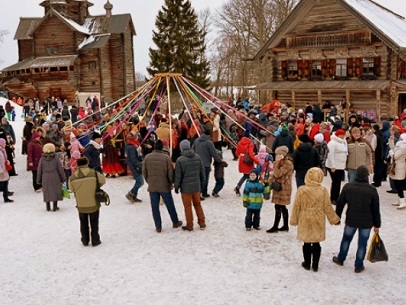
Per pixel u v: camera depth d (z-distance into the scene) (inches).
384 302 278.2
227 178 631.8
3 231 421.1
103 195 375.6
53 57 1919.3
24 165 746.8
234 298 284.7
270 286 300.5
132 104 689.6
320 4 1267.2
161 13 1969.7
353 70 1226.0
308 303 277.3
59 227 431.2
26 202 523.5
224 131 759.1
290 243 378.9
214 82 2748.5
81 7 2038.6
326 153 533.6
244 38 2169.0
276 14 2009.1
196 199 413.4
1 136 650.8
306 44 1295.5
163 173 406.9
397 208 470.3
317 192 312.2
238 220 442.6
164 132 578.9
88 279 316.5
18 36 2066.9
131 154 500.7
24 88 1921.8
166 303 279.7
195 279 312.8
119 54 1996.8
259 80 2074.3
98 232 392.5
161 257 353.1
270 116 789.2
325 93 1286.9
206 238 394.0
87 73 1931.6
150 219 451.2
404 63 1211.9
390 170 465.7
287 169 394.6
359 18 1180.5
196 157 409.1
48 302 285.1
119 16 2014.0
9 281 315.9
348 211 315.6
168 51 1936.5
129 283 308.8
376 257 311.6
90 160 534.6
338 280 308.3
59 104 1545.3
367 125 585.0
